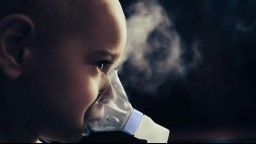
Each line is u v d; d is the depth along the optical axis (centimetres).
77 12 69
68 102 71
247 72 85
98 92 75
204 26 86
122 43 74
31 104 71
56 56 69
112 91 79
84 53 71
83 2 70
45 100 71
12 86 71
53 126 73
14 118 73
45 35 69
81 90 71
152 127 82
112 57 74
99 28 71
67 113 72
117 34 73
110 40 72
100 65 73
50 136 74
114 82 81
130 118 80
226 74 86
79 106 72
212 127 83
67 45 69
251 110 84
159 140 81
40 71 70
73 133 73
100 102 77
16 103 72
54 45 69
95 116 76
